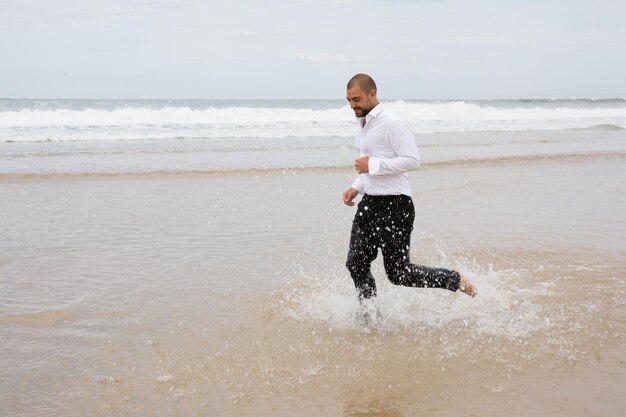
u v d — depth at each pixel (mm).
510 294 4910
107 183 10242
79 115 21344
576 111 34250
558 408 3100
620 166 13188
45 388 3256
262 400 3174
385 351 3822
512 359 3707
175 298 4777
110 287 5020
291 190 9977
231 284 5164
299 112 24859
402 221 4016
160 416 2988
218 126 21609
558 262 5863
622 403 3150
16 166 11641
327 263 5879
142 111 22438
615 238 6863
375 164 3834
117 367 3529
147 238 6715
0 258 5828
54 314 4375
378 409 3104
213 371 3498
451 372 3531
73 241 6523
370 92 3945
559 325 4250
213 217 7867
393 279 4215
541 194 9781
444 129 23203
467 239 6801
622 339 4000
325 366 3594
